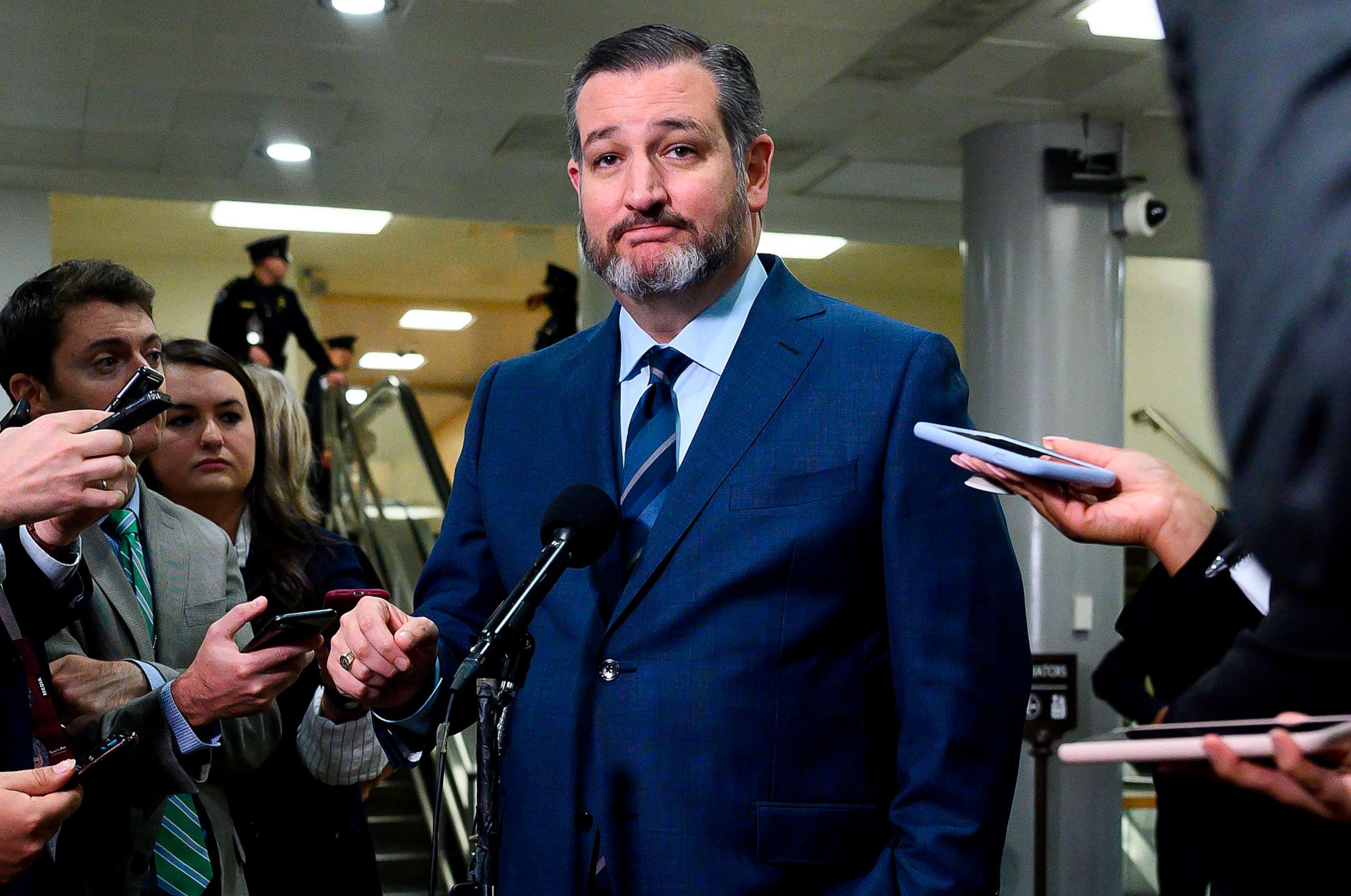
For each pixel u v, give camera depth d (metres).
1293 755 0.84
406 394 8.49
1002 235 7.11
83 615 2.04
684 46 1.82
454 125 7.23
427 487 8.65
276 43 5.97
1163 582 1.35
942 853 1.56
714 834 1.63
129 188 8.41
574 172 1.92
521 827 1.77
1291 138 0.40
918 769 1.62
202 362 2.72
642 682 1.70
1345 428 0.38
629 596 1.73
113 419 1.73
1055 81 6.49
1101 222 6.99
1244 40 0.42
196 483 2.66
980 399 7.15
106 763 1.74
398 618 1.78
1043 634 6.66
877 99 6.79
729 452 1.76
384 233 11.98
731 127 1.82
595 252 1.84
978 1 5.53
